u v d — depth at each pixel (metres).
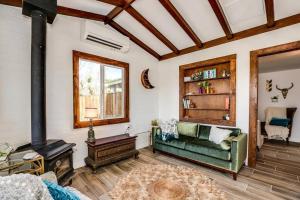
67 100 2.99
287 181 2.60
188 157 3.27
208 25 3.28
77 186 2.47
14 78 2.38
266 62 4.46
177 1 2.75
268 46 3.00
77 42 3.13
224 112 3.84
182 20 3.04
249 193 2.27
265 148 4.39
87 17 3.19
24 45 2.48
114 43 3.52
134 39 4.01
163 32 3.69
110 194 2.26
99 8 3.06
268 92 5.66
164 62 4.81
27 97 2.50
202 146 3.07
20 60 2.44
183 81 4.39
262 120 5.75
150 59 4.68
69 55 3.01
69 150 2.38
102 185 2.50
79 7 2.95
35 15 2.12
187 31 3.33
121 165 3.23
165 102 4.80
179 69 4.44
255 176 2.77
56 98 2.85
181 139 3.59
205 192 2.28
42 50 2.18
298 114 5.09
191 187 2.41
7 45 2.32
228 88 3.82
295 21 2.71
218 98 3.98
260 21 2.98
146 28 3.53
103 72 3.65
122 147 3.38
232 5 2.68
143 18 3.21
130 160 3.51
